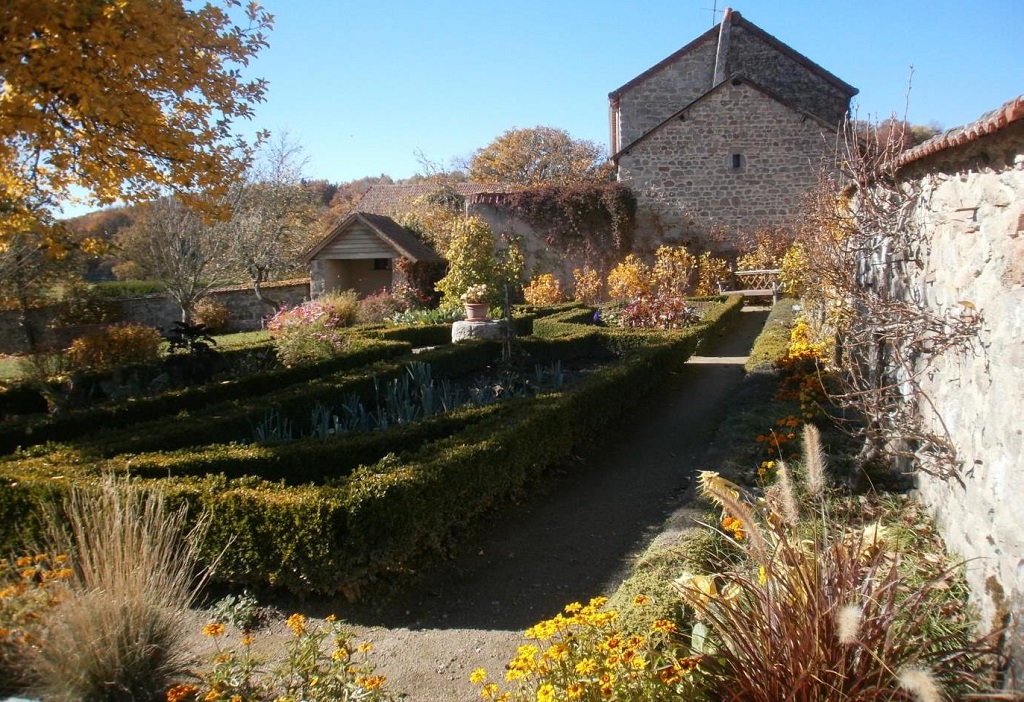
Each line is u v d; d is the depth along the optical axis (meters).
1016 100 2.70
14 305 19.08
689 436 7.77
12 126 6.22
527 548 5.11
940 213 4.33
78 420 7.39
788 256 17.34
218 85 7.38
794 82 22.95
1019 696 2.37
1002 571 3.05
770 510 3.32
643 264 21.03
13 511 4.60
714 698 2.52
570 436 6.86
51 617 3.18
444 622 4.14
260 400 7.32
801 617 2.42
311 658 3.07
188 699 3.19
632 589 3.53
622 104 23.70
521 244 22.50
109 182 7.66
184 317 21.06
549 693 2.43
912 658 2.32
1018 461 2.92
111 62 6.44
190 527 4.38
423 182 40.47
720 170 21.59
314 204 36.06
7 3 5.76
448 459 4.95
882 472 5.20
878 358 5.18
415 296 21.50
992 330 3.29
